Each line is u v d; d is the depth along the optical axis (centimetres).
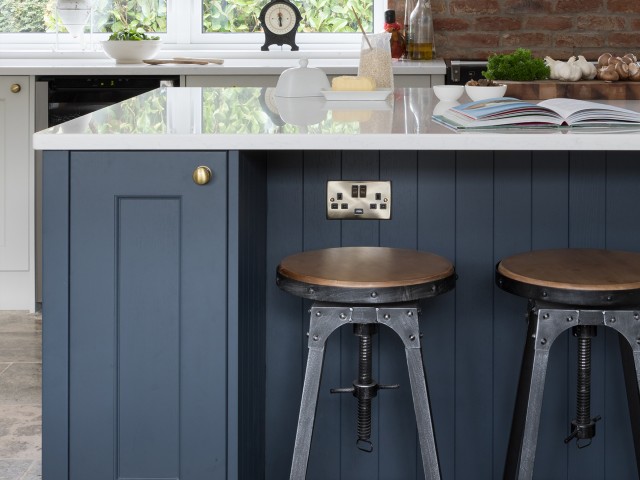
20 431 302
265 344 235
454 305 232
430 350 234
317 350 191
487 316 232
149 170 190
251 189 206
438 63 453
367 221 232
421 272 192
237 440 196
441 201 230
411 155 229
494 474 236
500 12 488
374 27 510
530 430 191
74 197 191
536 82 291
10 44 510
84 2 486
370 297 185
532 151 227
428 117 226
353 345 235
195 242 192
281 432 238
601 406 232
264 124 208
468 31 489
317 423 238
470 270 231
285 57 493
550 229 229
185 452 196
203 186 190
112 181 191
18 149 437
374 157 230
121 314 194
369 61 303
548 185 228
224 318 193
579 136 184
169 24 510
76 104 438
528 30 489
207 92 304
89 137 188
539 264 200
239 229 192
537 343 189
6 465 276
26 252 442
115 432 196
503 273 197
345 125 205
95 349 195
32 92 435
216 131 192
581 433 208
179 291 193
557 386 233
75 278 193
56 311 194
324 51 499
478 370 233
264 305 233
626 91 287
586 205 228
